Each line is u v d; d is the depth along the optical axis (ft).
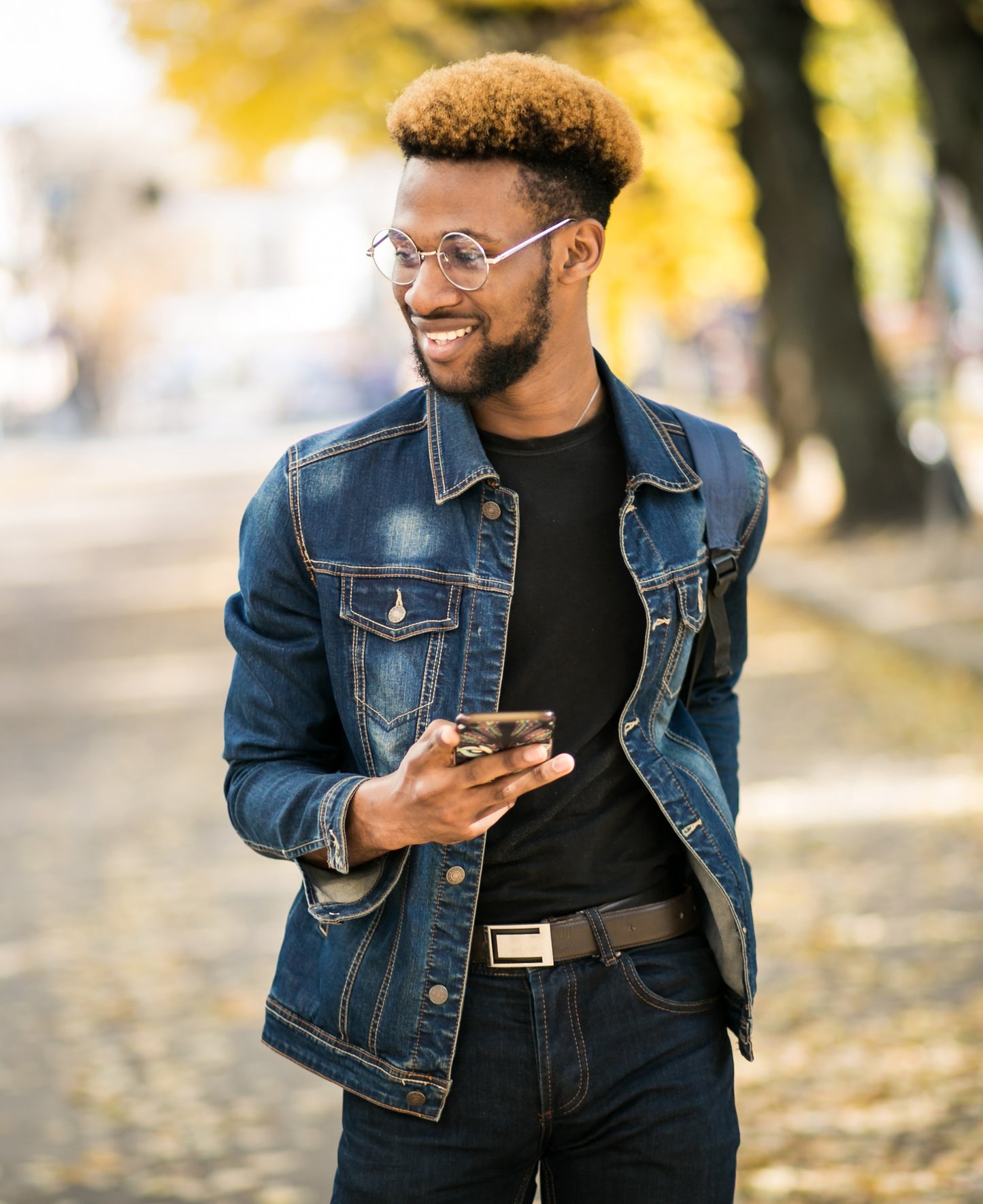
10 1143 13.91
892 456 54.54
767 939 18.24
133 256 195.83
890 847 21.63
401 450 6.91
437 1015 6.63
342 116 59.72
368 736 6.68
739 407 132.87
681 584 6.89
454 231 6.36
